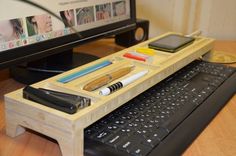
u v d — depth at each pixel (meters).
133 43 1.05
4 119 0.57
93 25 0.80
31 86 0.53
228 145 0.51
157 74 0.63
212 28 1.28
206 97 0.65
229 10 1.25
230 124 0.57
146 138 0.48
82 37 0.76
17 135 0.52
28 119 0.48
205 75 0.75
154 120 0.54
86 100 0.48
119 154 0.45
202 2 1.24
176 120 0.54
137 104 0.59
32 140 0.52
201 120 0.56
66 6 0.71
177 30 1.28
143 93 0.63
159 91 0.65
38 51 0.65
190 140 0.51
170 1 1.24
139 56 0.72
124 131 0.50
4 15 0.58
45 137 0.52
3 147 0.50
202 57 0.90
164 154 0.46
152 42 0.81
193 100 0.62
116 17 0.88
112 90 0.53
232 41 1.23
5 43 0.59
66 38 0.71
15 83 0.73
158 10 1.26
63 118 0.44
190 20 1.27
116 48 1.03
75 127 0.44
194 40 0.86
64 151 0.45
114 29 0.87
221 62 0.92
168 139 0.49
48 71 0.74
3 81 0.74
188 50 0.79
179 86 0.68
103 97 0.51
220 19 1.27
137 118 0.54
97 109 0.47
